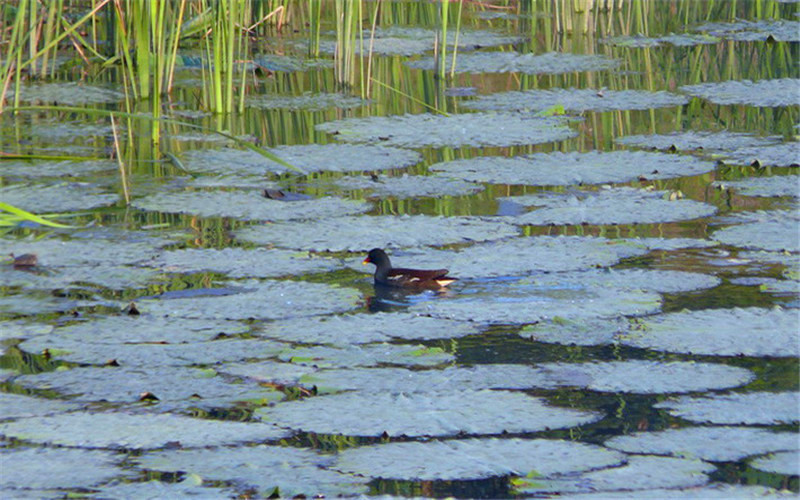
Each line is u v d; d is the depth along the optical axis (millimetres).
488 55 25875
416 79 23938
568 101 21703
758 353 10773
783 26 29016
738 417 9508
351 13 22906
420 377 10352
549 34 28469
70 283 12781
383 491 8375
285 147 18609
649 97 21891
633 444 9055
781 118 20656
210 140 19281
